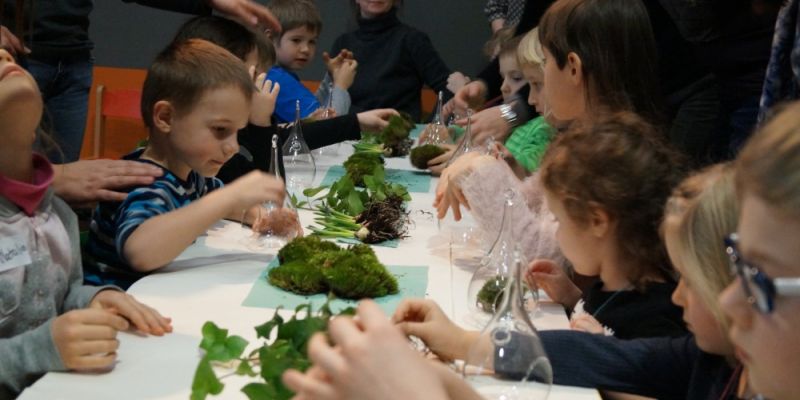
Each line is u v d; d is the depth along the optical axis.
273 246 2.08
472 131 3.13
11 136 1.57
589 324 1.64
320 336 0.95
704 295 1.14
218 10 2.90
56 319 1.42
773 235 0.75
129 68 5.85
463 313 1.69
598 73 2.17
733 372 1.26
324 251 1.86
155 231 1.87
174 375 1.38
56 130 3.43
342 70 4.36
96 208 2.10
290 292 1.76
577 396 1.40
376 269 1.76
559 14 2.21
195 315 1.62
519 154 2.87
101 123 4.36
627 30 2.17
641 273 1.66
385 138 3.41
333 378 0.85
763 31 2.74
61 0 3.28
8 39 2.07
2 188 1.60
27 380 1.40
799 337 0.75
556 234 1.83
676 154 1.72
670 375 1.46
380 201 2.25
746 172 0.79
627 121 1.76
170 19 5.80
